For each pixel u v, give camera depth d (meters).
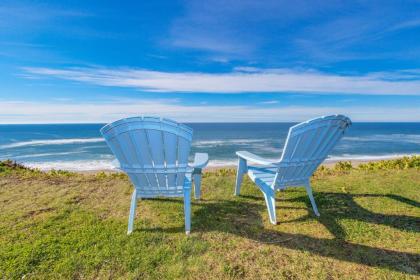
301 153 2.57
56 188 3.95
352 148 26.31
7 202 3.30
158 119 2.16
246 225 2.64
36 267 1.90
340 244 2.23
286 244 2.24
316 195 3.51
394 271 1.83
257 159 2.83
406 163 5.25
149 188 2.60
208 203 3.29
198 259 2.01
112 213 2.96
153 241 2.29
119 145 2.29
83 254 2.06
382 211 2.92
